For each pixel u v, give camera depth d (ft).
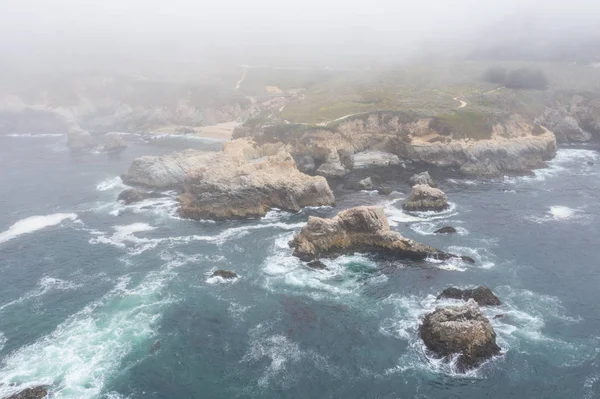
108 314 193.47
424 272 221.87
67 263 240.73
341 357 166.30
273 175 322.34
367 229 244.22
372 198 329.93
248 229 279.49
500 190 343.05
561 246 249.14
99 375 158.51
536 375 154.71
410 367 160.04
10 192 363.97
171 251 252.01
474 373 156.15
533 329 177.78
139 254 249.14
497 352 164.55
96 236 274.98
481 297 194.90
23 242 268.41
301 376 157.89
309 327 183.93
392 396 147.74
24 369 160.76
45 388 151.33
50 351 170.09
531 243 252.83
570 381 152.05
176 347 173.06
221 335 179.93
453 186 354.33
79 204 333.01
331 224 242.99
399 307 194.80
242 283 216.95
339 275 221.46
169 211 313.94
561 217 289.12
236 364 164.14
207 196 299.79
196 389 152.97
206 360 166.50
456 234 264.11
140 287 214.69
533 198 324.19
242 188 301.43
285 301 201.87
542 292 204.23
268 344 174.40
